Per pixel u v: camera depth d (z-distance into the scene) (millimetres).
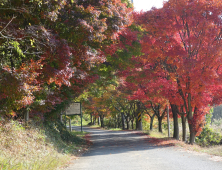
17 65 9188
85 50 11312
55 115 17031
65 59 9625
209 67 16922
